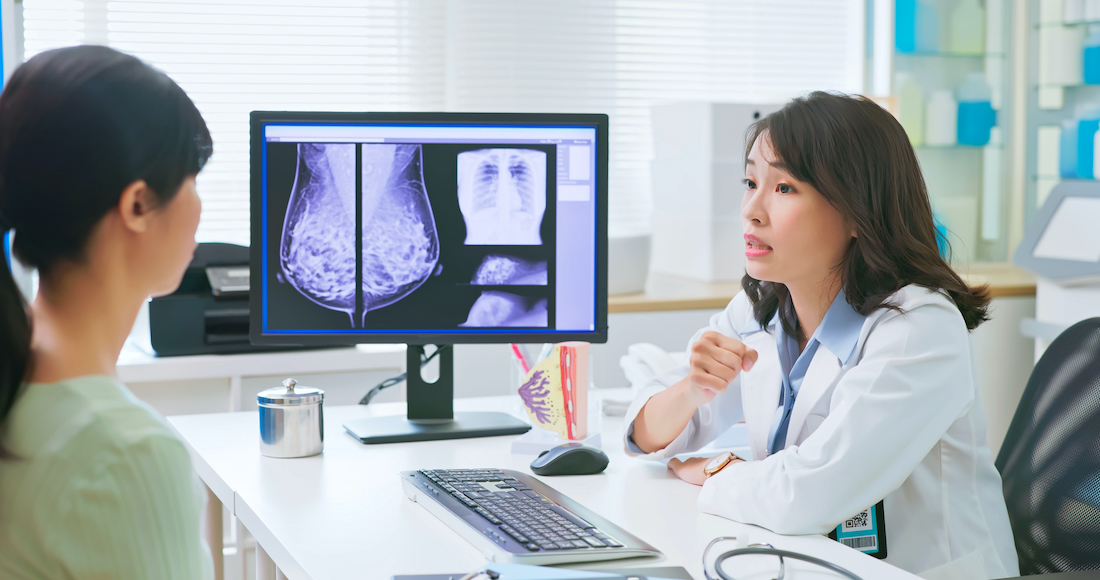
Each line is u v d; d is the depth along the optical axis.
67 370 0.68
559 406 1.36
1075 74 3.09
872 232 1.13
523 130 1.43
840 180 1.12
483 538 0.93
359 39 2.80
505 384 2.56
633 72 3.08
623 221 3.12
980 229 3.28
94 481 0.63
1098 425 1.18
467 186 1.44
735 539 0.95
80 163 0.65
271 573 1.17
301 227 1.43
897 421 1.04
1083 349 1.25
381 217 1.43
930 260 1.18
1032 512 1.22
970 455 1.17
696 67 3.14
